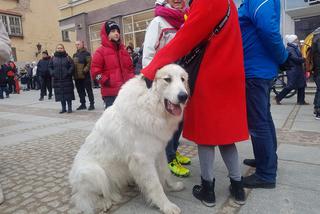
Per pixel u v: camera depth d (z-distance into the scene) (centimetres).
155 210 280
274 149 308
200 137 267
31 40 2831
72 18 1977
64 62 841
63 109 873
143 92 265
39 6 2872
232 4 263
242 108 268
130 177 309
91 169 280
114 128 281
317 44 623
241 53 266
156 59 262
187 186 326
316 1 1052
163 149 287
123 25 1681
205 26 246
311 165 360
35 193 326
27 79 1950
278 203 277
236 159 279
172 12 333
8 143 550
